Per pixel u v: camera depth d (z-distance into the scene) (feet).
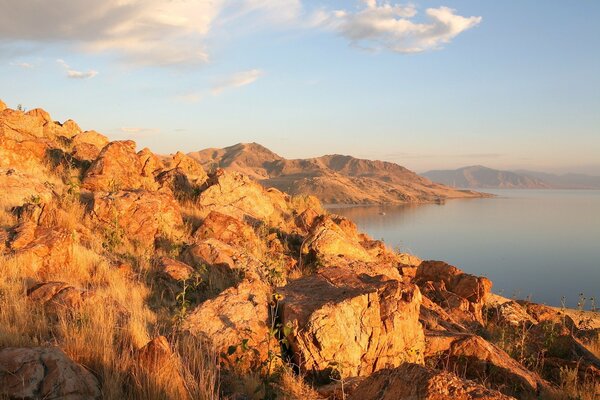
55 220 39.55
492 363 29.68
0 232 32.81
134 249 41.70
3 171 48.60
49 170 59.00
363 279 34.50
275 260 46.80
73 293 25.36
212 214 50.55
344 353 25.04
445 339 30.71
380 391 13.99
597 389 30.14
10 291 25.18
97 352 19.21
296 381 22.99
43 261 30.53
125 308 26.08
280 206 75.72
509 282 316.81
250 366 23.08
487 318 47.83
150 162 65.98
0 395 14.80
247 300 27.63
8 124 65.51
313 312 25.50
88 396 16.02
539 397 28.27
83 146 67.00
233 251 41.88
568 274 360.07
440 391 12.44
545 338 38.40
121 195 47.47
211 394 17.53
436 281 52.49
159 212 47.29
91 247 37.32
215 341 23.54
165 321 26.50
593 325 54.65
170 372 17.97
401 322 27.94
